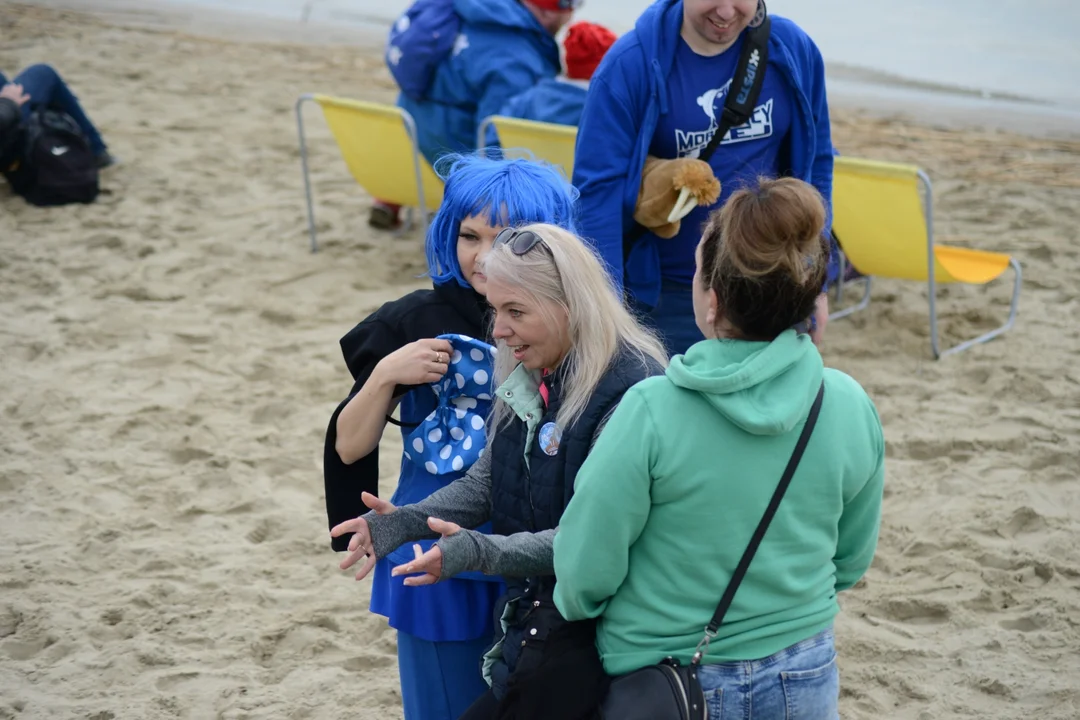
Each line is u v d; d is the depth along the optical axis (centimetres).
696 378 516
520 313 576
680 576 534
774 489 528
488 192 639
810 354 536
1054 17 3634
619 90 994
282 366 1525
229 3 3641
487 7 1672
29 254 1825
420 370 628
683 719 517
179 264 1812
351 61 3011
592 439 570
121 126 2373
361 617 1052
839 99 2883
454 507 634
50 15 3262
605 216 1005
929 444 1331
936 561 1123
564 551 536
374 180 1823
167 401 1434
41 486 1244
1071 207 2098
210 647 1007
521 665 566
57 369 1503
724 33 953
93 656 987
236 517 1209
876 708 930
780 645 538
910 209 1454
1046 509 1198
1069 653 983
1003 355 1549
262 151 2303
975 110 2808
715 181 993
